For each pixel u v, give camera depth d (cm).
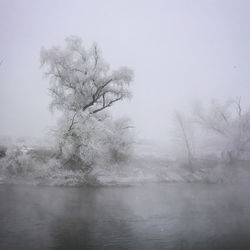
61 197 2461
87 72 3384
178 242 1530
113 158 3338
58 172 2959
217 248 1466
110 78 3397
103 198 2495
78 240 1532
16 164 2944
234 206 2300
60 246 1451
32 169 2966
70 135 3038
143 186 3066
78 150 3020
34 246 1438
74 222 1820
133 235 1623
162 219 1931
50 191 2647
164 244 1505
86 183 2953
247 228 1755
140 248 1448
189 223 1839
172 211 2131
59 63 3391
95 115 3341
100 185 2986
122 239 1560
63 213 2003
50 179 2920
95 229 1709
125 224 1809
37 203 2222
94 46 3456
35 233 1605
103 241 1530
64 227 1725
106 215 2000
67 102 3344
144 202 2397
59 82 3403
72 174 2950
